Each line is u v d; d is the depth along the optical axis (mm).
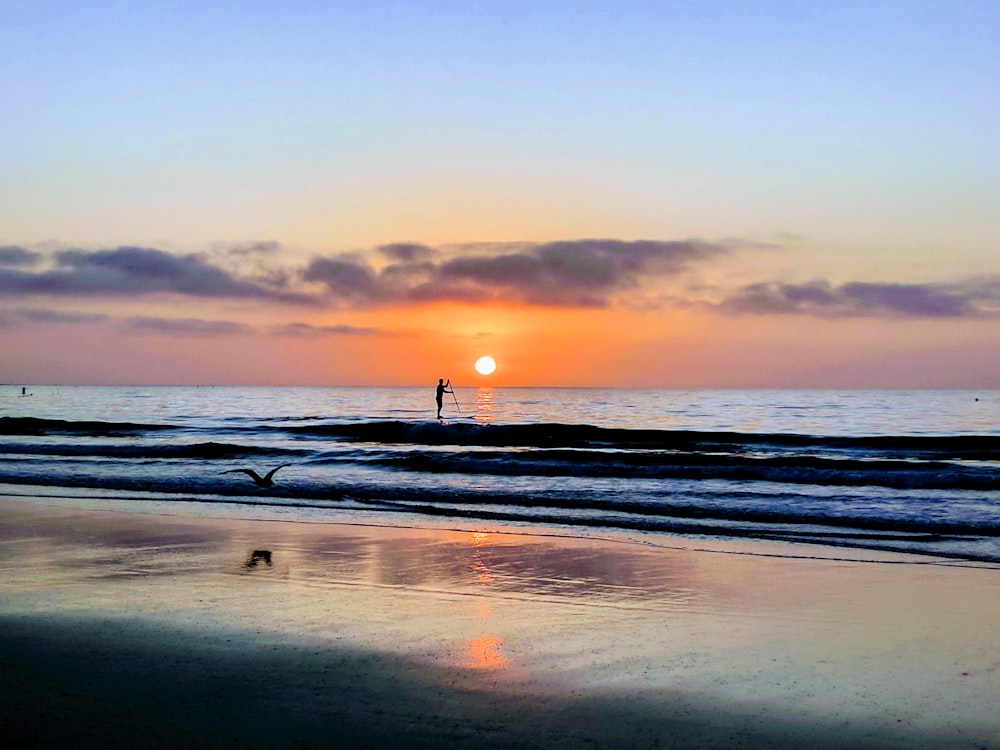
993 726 6102
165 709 6281
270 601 9641
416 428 38219
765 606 9516
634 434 36906
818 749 5723
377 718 6152
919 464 23750
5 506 17266
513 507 17359
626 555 12430
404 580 10789
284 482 20969
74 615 8938
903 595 10016
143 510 16797
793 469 21453
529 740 5805
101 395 142125
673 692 6758
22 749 5543
